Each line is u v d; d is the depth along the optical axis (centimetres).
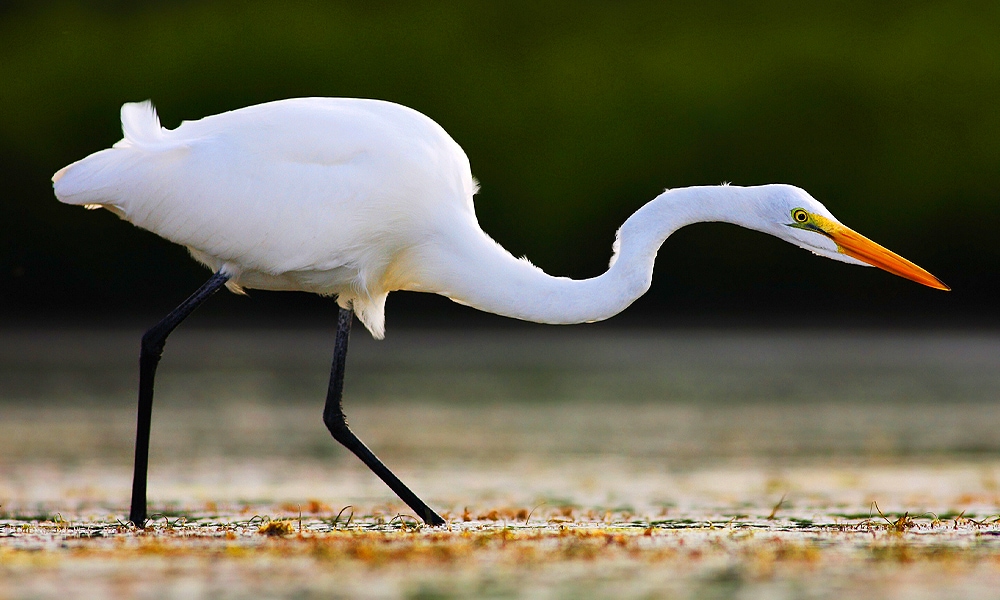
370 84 2792
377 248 860
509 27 2975
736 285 2670
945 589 629
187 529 838
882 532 829
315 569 674
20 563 691
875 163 2744
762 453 1290
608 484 1109
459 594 616
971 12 2950
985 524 865
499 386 1822
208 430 1438
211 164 834
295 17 2934
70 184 848
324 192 836
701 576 661
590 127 2786
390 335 2523
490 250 855
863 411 1578
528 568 680
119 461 1230
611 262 839
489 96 2820
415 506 865
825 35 2902
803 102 2781
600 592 621
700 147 2766
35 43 2842
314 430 1449
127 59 2786
